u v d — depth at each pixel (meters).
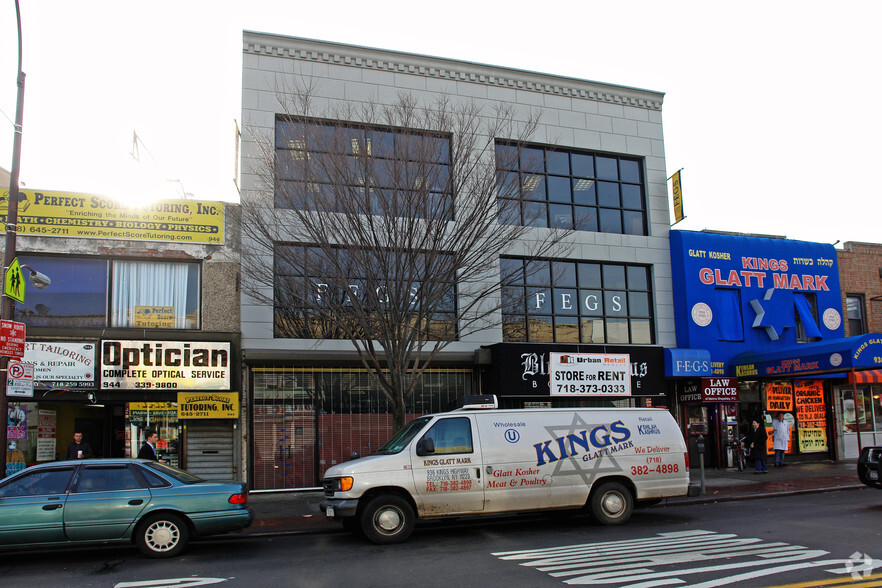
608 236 19.19
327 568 8.12
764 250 20.53
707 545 8.85
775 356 18.02
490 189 13.25
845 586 6.50
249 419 15.71
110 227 15.35
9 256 10.72
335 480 9.95
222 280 15.84
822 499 13.40
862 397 21.36
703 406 19.36
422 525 11.48
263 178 13.71
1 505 8.65
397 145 13.23
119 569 8.40
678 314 19.48
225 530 9.27
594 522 11.16
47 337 14.38
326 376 16.36
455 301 16.73
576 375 17.05
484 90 18.50
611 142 19.77
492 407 11.63
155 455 12.81
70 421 15.37
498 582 7.08
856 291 21.64
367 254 12.21
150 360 14.88
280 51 16.73
